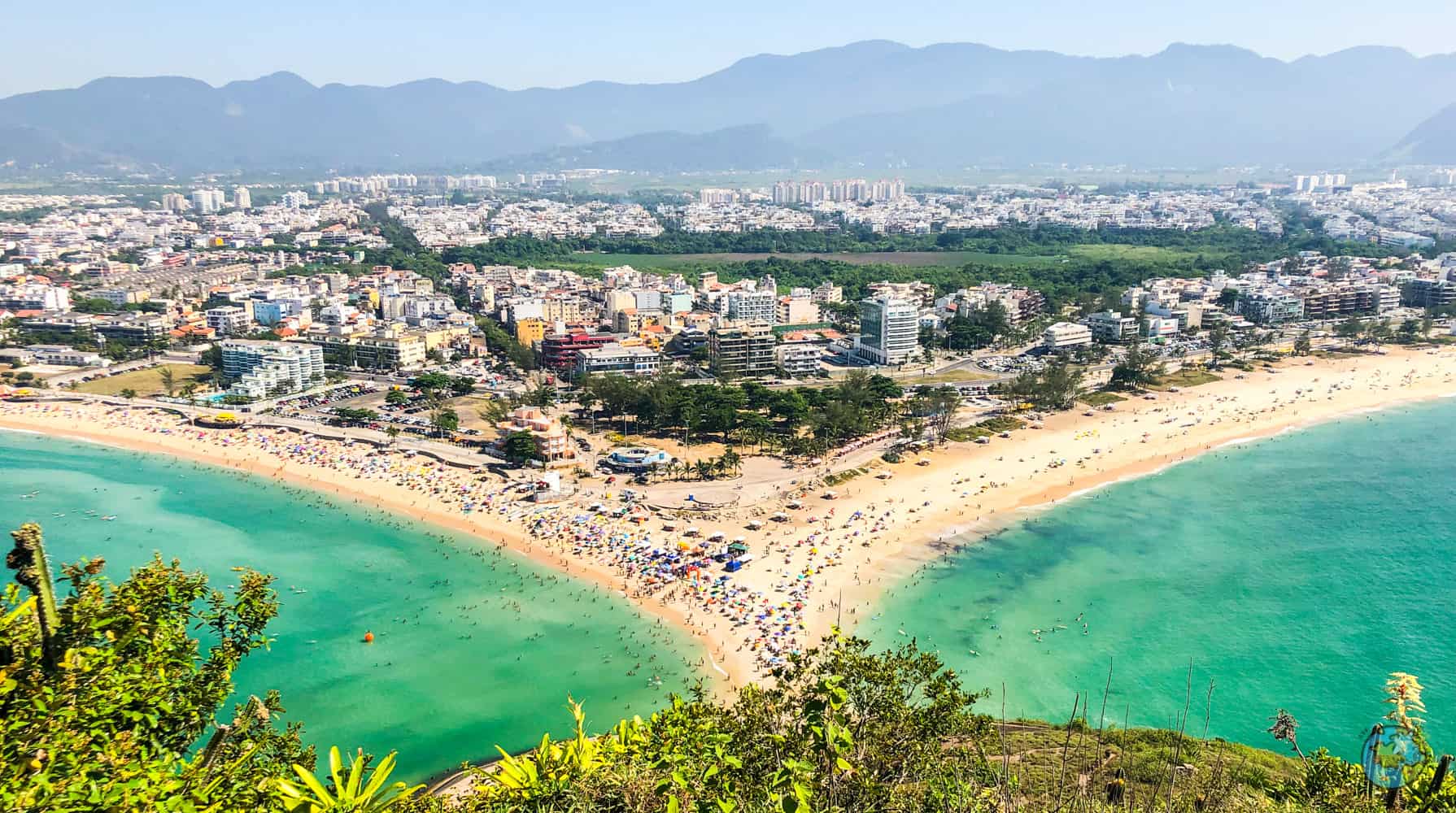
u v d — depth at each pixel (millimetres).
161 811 42938
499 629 183875
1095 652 173625
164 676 55969
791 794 48438
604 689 163250
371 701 159500
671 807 46438
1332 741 145625
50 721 44500
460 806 56406
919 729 61844
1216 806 75625
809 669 64375
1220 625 183500
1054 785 83812
